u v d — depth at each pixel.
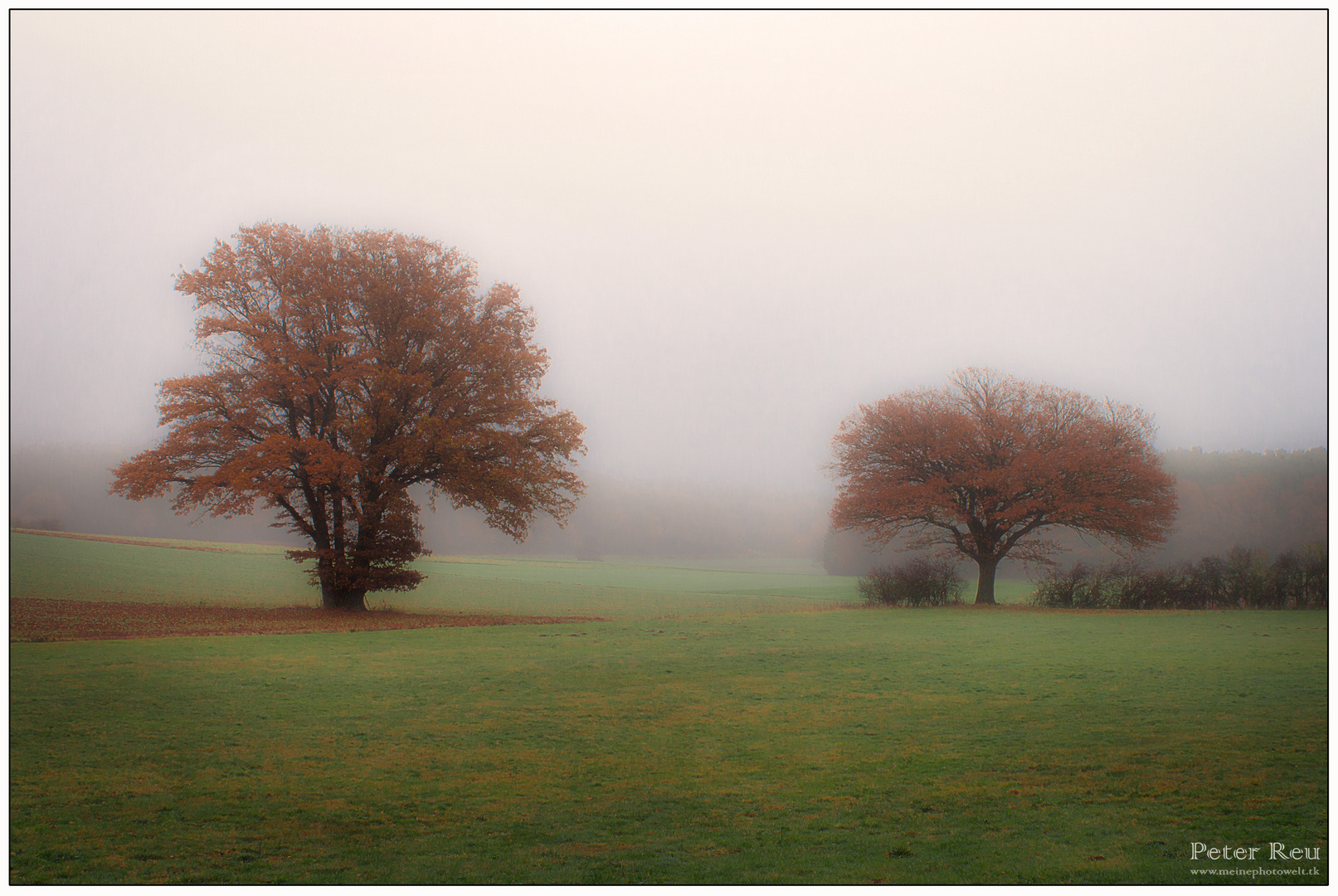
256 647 21.97
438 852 7.98
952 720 13.77
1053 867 7.35
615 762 11.35
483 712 14.54
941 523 45.16
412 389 31.06
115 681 16.50
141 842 8.21
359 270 31.62
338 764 11.16
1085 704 14.80
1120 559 46.69
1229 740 11.91
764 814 9.14
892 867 7.45
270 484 28.94
